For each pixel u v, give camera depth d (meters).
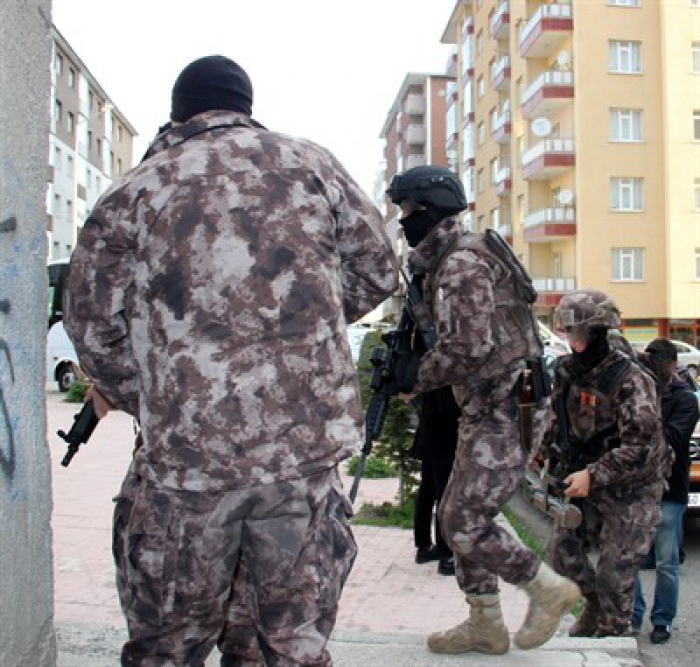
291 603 1.91
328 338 1.95
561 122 35.03
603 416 3.99
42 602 2.47
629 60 33.25
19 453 2.28
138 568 1.93
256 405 1.85
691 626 5.14
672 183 32.88
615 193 33.19
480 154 46.56
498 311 3.13
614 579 3.95
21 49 2.32
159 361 1.90
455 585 5.46
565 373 4.16
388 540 6.66
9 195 2.22
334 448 1.91
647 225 33.12
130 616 2.01
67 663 3.05
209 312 1.88
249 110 2.14
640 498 3.96
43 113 2.49
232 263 1.89
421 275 3.29
